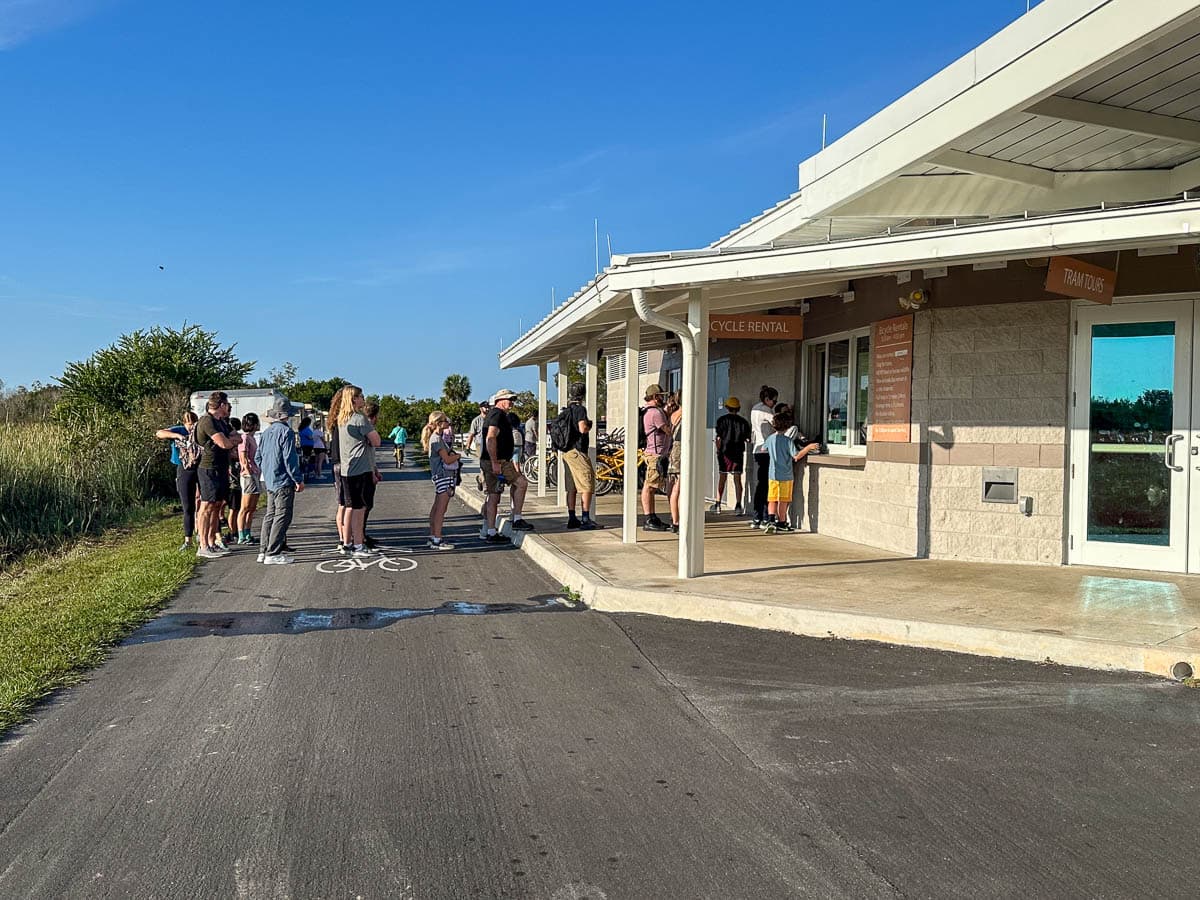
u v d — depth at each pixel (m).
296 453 10.68
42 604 8.30
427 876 3.46
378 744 4.82
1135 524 8.99
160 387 28.94
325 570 10.12
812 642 6.80
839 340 12.27
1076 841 3.69
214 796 4.19
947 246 6.88
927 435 9.86
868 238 7.20
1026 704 5.35
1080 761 4.51
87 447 18.17
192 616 7.82
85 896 3.33
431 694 5.65
